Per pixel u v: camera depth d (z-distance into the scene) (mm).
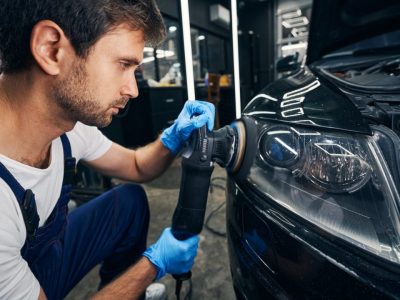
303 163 492
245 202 527
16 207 474
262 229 481
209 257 1144
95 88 422
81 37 375
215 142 507
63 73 399
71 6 359
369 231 391
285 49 7398
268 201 484
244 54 6438
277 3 7172
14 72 420
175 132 728
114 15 383
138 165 836
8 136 465
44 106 441
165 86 3287
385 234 382
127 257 860
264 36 7520
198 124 519
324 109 584
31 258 578
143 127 3213
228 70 6973
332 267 378
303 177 481
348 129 500
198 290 965
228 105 4543
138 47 436
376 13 1170
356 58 1191
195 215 517
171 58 5180
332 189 451
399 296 324
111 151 800
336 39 1262
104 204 799
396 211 393
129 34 412
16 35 375
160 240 601
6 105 453
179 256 566
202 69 6164
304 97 673
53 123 474
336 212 425
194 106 609
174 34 5016
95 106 441
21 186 477
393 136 466
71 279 710
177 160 2686
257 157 535
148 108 3127
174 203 1703
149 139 3260
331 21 1181
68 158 638
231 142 530
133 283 544
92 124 487
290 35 8281
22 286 442
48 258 640
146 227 894
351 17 1184
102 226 782
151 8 424
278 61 1402
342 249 386
